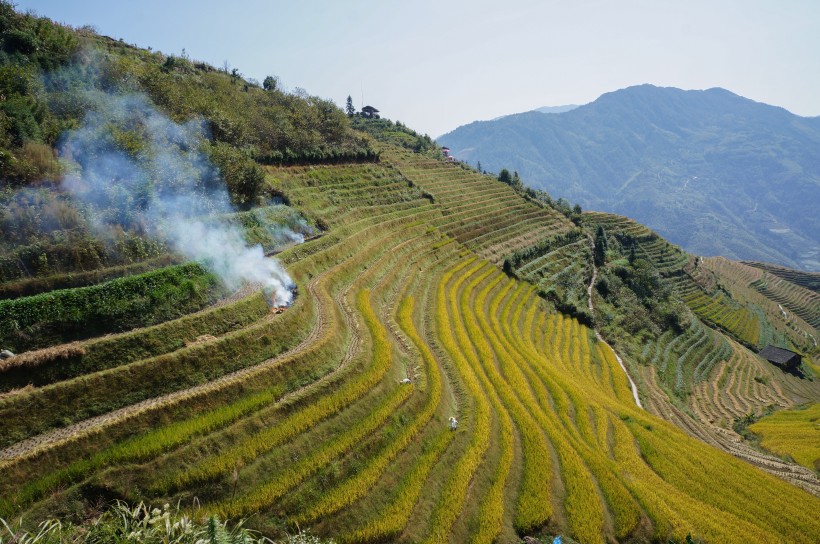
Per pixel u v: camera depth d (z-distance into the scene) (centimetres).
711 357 7650
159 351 2256
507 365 3919
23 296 2266
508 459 2662
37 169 2725
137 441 1812
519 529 2248
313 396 2408
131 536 1412
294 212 4550
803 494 3300
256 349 2525
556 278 7294
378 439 2384
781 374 8388
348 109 14312
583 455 2942
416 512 2138
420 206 7081
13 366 1870
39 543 1391
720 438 4859
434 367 3259
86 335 2214
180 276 2677
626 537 2353
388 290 4434
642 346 6806
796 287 15238
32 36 4103
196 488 1781
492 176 11575
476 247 6800
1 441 1681
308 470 2027
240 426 2052
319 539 1816
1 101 3000
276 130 6119
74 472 1638
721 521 2667
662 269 10894
